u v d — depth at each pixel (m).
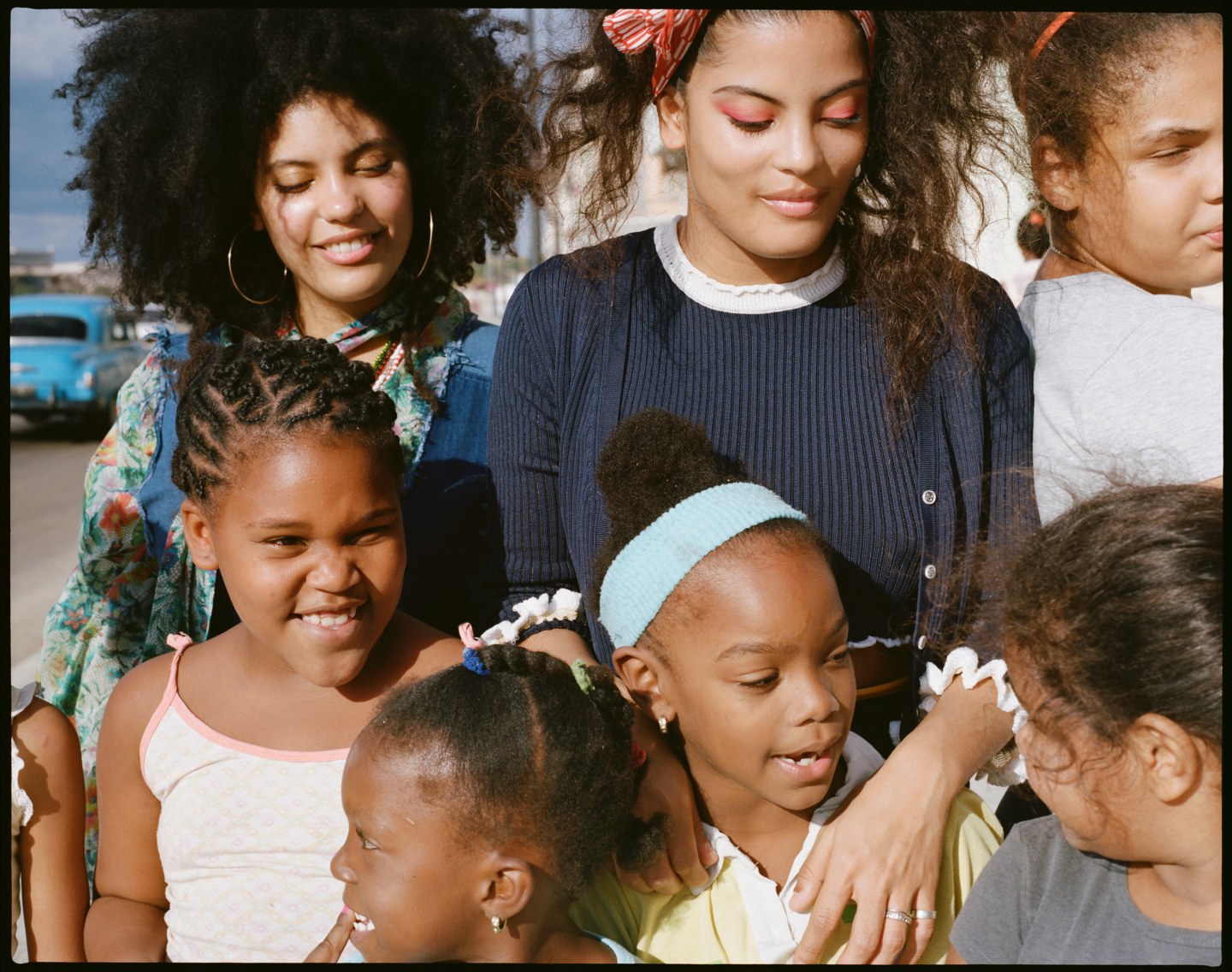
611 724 1.59
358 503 1.80
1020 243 2.71
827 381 1.90
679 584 1.61
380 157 2.36
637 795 1.65
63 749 1.98
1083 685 1.39
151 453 2.38
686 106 1.85
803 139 1.71
